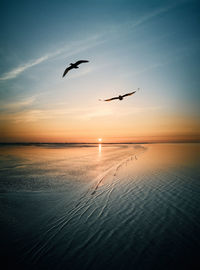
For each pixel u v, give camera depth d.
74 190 9.03
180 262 3.44
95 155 29.17
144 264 3.45
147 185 8.86
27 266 3.59
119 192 8.10
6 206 7.04
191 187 8.09
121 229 4.86
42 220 5.76
